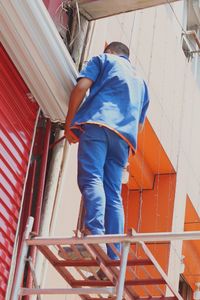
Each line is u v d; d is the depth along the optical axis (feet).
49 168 21.59
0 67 19.62
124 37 28.37
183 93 35.76
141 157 32.14
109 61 20.15
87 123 18.90
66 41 23.21
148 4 23.31
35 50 19.48
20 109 20.27
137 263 17.08
